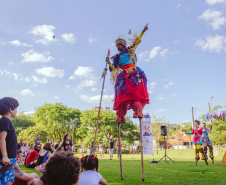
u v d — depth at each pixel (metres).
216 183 4.17
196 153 8.82
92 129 48.00
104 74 5.25
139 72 5.15
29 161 9.00
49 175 1.67
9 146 2.82
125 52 5.27
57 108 53.47
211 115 11.84
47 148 7.74
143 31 5.27
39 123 54.50
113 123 46.44
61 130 53.59
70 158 1.75
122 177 5.04
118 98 5.21
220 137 19.09
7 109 2.88
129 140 46.69
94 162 3.24
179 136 46.22
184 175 5.29
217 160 12.56
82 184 3.04
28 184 3.13
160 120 34.75
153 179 4.85
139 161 12.73
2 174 2.67
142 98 4.97
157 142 33.94
